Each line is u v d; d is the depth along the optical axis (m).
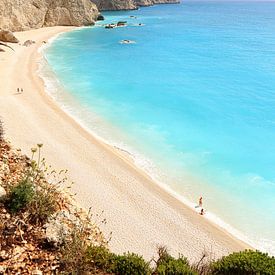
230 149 45.03
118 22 155.62
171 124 51.62
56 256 11.74
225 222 31.31
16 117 45.62
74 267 11.44
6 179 15.45
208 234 28.69
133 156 41.56
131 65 86.56
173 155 42.81
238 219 31.98
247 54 105.56
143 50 105.81
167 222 29.34
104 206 29.36
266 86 72.00
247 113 57.16
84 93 62.59
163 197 33.22
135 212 29.75
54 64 81.69
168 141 46.31
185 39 129.25
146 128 49.78
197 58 98.12
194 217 30.84
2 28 112.25
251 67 88.75
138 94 64.31
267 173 39.97
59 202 15.31
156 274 13.31
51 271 11.16
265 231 30.58
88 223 15.47
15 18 117.38
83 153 39.28
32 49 94.50
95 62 87.31
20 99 53.62
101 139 44.75
